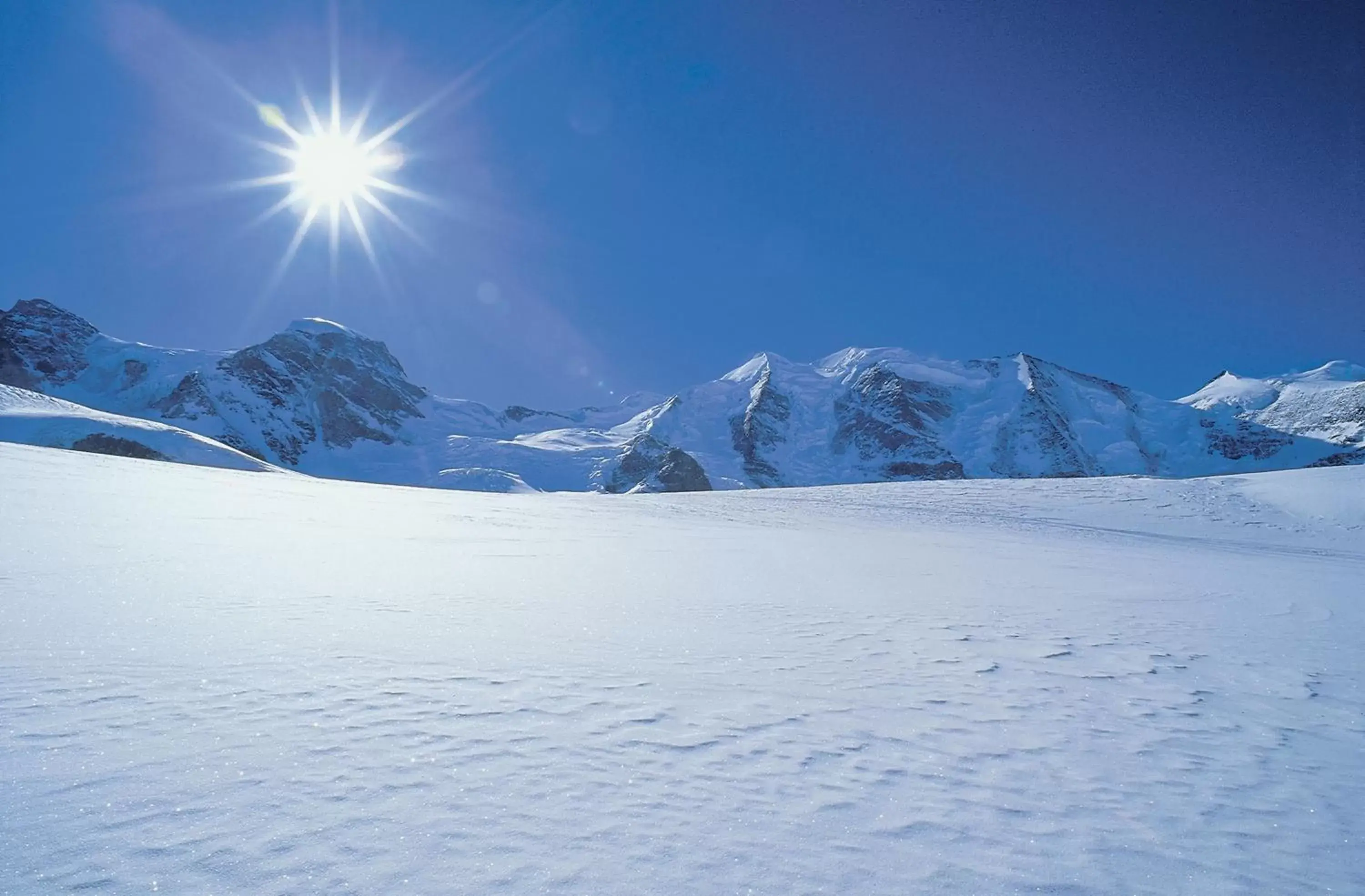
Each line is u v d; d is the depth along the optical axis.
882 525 22.23
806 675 3.71
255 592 4.86
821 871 1.70
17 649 3.00
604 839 1.78
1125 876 1.79
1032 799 2.26
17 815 1.65
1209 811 2.26
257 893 1.44
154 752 2.07
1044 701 3.50
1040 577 10.30
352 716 2.51
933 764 2.51
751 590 7.17
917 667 4.09
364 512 13.84
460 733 2.43
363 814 1.80
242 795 1.85
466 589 5.88
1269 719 3.46
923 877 1.71
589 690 3.09
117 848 1.55
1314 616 7.68
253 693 2.68
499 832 1.77
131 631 3.47
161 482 14.87
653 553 10.67
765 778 2.26
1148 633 5.89
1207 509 29.06
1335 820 2.24
